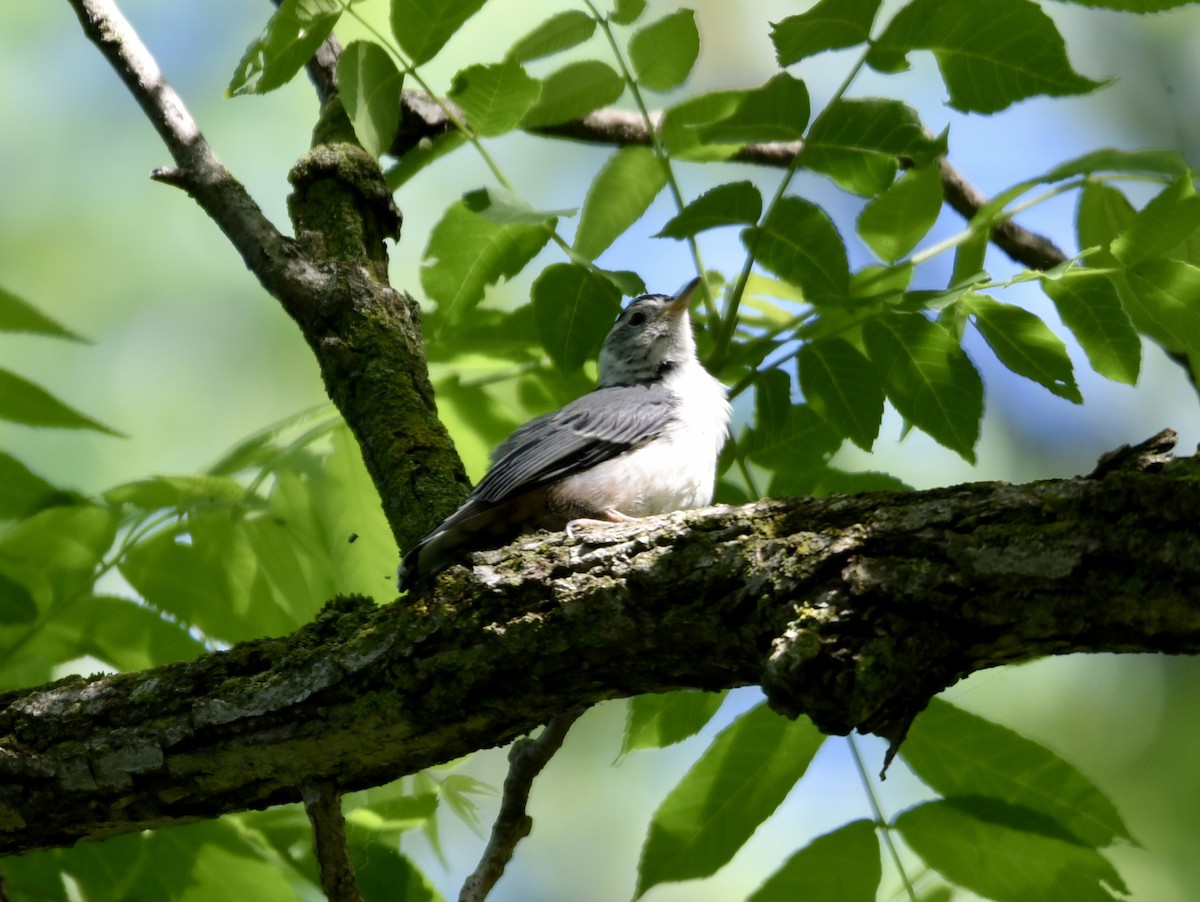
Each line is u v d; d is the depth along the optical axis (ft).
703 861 24.12
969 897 25.62
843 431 28.17
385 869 27.45
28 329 25.12
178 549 28.32
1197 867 40.11
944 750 23.79
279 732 22.57
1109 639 17.49
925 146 25.93
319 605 29.01
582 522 22.50
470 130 30.60
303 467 29.58
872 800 23.82
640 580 20.52
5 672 27.63
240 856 27.25
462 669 21.65
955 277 29.73
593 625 20.84
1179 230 25.54
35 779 23.63
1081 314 26.08
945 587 18.11
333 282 30.27
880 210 28.50
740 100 28.53
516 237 29.76
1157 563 16.80
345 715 22.27
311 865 27.63
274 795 23.39
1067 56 24.62
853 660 18.12
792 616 18.92
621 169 31.04
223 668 23.58
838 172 26.61
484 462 32.81
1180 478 16.88
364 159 32.96
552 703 21.63
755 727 24.58
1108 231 29.84
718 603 19.85
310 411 32.09
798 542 19.53
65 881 27.20
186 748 22.97
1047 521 17.84
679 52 29.50
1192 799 41.19
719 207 26.58
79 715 23.80
